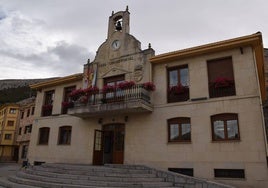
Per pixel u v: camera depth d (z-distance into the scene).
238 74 12.20
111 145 15.36
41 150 18.19
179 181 10.12
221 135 11.95
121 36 16.42
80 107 15.18
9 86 99.06
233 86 12.36
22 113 43.16
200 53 13.41
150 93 14.38
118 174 10.53
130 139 14.42
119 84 14.33
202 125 12.43
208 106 12.52
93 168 11.39
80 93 15.59
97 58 17.09
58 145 17.38
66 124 17.55
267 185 10.28
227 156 11.42
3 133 48.62
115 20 17.64
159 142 13.44
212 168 11.63
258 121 11.13
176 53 13.79
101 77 16.42
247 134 11.23
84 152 16.02
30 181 10.68
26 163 18.45
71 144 16.77
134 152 14.06
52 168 12.25
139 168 11.59
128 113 14.84
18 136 42.56
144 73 14.74
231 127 11.80
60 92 18.88
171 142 13.12
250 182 10.63
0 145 48.09
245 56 12.26
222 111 12.09
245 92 11.79
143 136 14.04
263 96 18.89
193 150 12.34
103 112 14.75
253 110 11.38
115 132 15.35
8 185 11.02
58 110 18.41
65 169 11.75
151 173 11.04
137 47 15.46
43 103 19.75
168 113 13.59
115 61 16.14
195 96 13.07
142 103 13.23
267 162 10.48
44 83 19.55
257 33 11.75
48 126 18.52
